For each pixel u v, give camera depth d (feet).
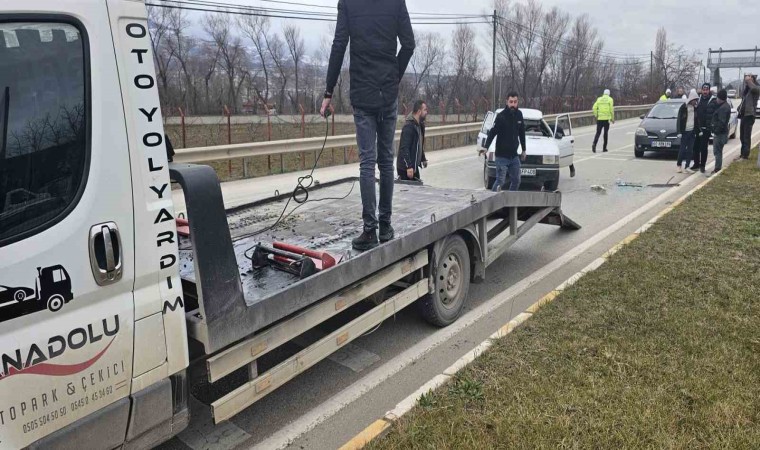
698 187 33.19
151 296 7.71
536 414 10.27
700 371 11.62
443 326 15.53
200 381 10.43
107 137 7.11
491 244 18.70
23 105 6.45
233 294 8.68
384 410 11.56
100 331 7.12
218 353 8.84
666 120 52.01
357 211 16.81
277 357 12.17
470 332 15.24
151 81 7.55
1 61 6.30
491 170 35.73
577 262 21.21
